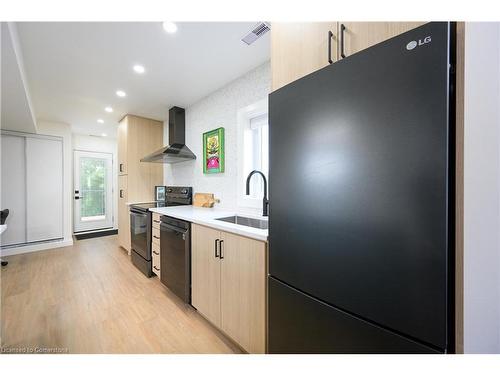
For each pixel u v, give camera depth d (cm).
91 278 262
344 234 75
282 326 99
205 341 156
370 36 77
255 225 200
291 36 108
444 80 55
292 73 107
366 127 70
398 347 64
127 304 204
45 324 173
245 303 135
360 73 72
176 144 322
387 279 65
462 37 57
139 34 169
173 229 210
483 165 58
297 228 92
